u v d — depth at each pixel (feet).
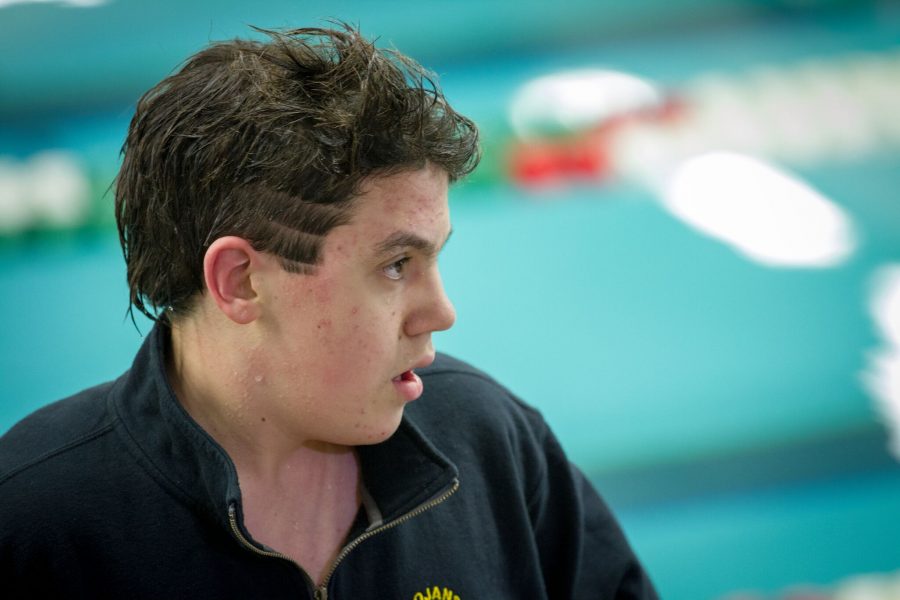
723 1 46.88
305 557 10.11
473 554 10.81
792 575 23.24
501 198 36.96
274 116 8.52
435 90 9.29
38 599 9.34
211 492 9.27
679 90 41.93
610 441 27.17
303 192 8.48
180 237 9.05
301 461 10.09
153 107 9.12
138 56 41.47
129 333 30.63
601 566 12.19
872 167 37.81
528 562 11.24
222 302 9.00
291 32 9.59
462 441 11.12
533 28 44.93
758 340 30.22
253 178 8.57
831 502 25.11
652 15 45.88
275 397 9.42
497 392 11.84
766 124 40.24
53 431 9.89
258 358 9.27
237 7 44.47
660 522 24.75
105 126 38.60
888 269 32.76
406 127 8.55
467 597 10.62
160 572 9.39
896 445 26.61
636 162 38.55
